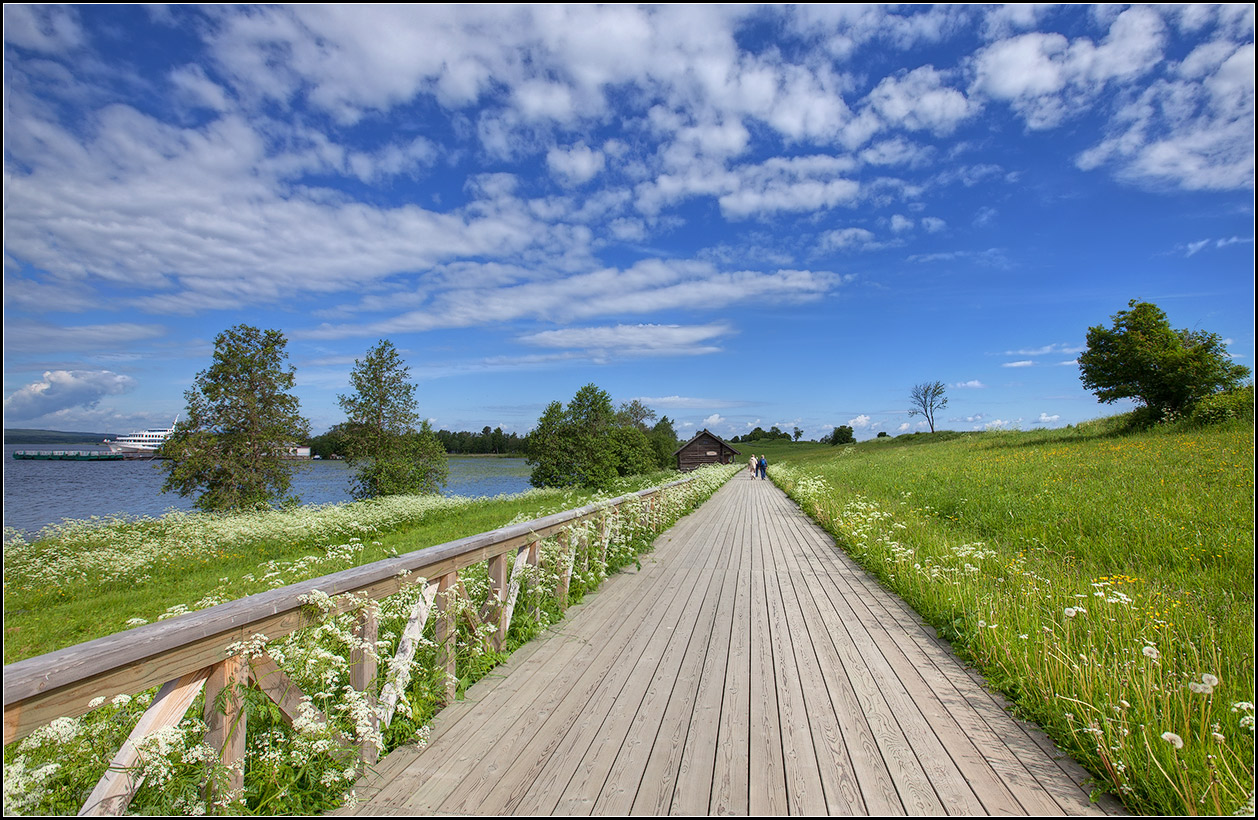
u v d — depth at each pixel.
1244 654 3.32
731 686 3.43
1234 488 9.10
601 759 2.62
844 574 6.59
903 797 2.34
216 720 2.02
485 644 3.73
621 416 66.56
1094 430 25.91
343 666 2.44
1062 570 5.76
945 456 23.64
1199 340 21.92
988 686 3.39
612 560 6.90
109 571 9.88
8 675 1.38
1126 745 2.42
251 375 19.62
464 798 2.33
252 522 13.73
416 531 14.21
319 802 2.25
